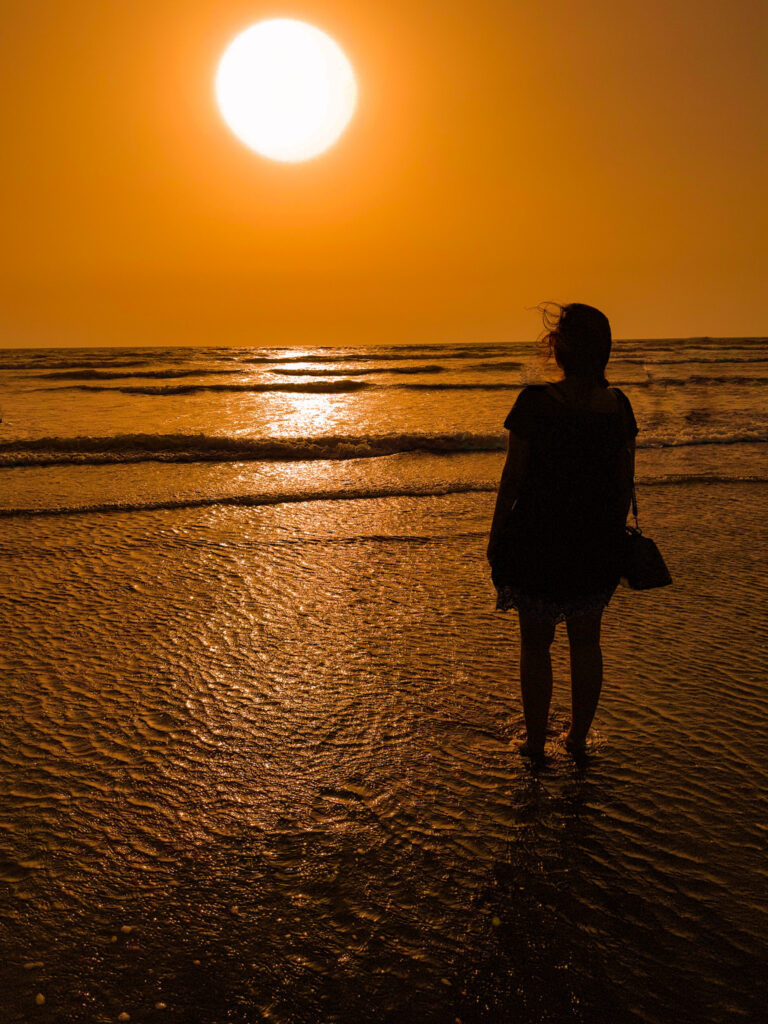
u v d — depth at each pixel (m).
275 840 2.68
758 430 12.64
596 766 3.10
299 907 2.37
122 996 2.05
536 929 2.28
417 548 6.37
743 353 39.31
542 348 2.92
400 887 2.45
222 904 2.38
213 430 12.73
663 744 3.26
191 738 3.36
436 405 16.86
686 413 15.45
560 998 2.05
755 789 2.94
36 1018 1.98
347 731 3.41
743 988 2.07
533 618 2.96
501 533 2.92
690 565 5.71
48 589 5.31
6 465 9.97
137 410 16.06
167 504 7.76
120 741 3.33
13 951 2.19
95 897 2.41
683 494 8.12
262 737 3.36
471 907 2.36
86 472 9.52
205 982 2.10
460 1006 2.03
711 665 4.02
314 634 4.54
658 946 2.21
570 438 2.78
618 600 5.00
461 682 3.90
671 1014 2.00
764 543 6.29
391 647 4.35
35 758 3.19
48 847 2.63
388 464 10.21
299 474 9.45
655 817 2.78
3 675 3.98
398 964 2.16
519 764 3.12
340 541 6.55
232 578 5.57
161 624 4.70
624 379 24.12
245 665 4.11
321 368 31.03
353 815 2.81
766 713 3.51
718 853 2.59
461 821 2.77
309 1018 1.99
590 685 3.04
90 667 4.08
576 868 2.53
